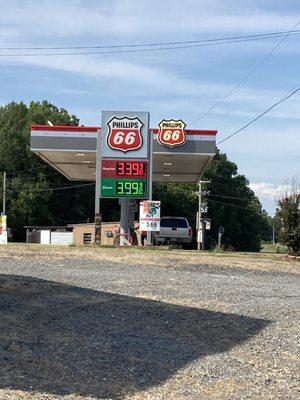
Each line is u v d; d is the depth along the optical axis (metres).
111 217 74.94
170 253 20.47
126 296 11.62
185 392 6.30
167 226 30.53
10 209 68.56
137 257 18.92
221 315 10.28
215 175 88.19
